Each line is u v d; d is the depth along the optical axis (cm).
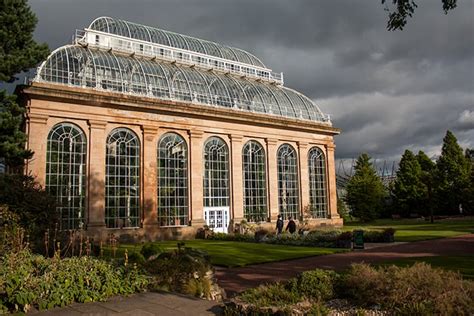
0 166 2956
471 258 2042
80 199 3406
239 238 3634
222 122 4359
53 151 3350
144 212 3675
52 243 1814
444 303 793
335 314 862
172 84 4147
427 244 2875
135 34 4431
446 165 7831
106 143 3612
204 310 1055
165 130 3962
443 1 1175
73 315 1005
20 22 2570
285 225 4706
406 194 7988
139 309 1064
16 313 1012
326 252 2564
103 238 3397
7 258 1207
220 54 5081
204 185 4184
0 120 2444
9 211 1733
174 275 1359
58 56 3591
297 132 5025
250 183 4538
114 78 3788
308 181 5044
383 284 904
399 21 1246
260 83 5272
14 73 2523
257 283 1627
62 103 3409
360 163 8000
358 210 6969
